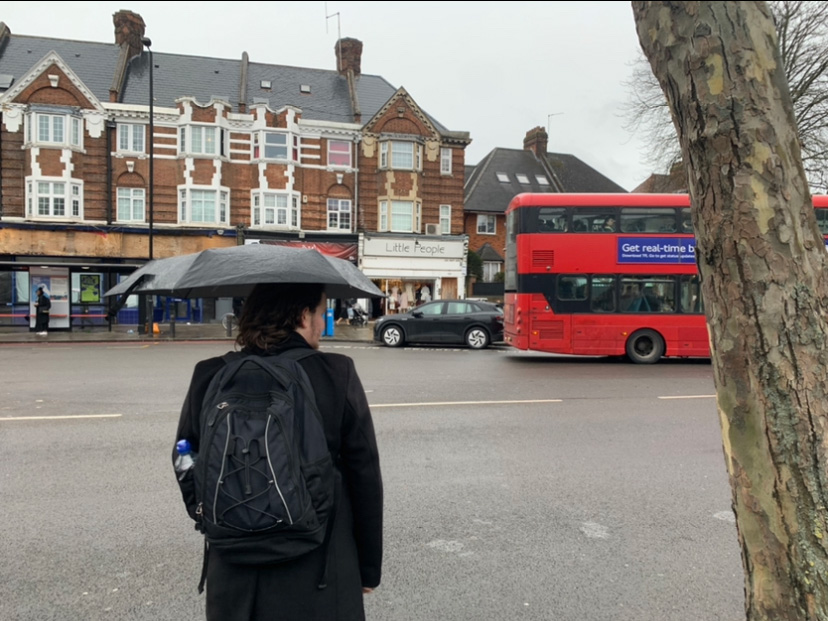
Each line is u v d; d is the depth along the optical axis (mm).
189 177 27672
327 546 1835
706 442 6941
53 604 3344
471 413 8375
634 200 14688
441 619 3273
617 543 4238
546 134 41344
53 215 26156
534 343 14570
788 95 1807
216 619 1792
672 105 1916
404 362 14617
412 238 30281
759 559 1941
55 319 21938
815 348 1797
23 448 6348
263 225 28719
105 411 8227
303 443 1755
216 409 1747
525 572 3809
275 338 1930
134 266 22688
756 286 1805
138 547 4051
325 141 29938
